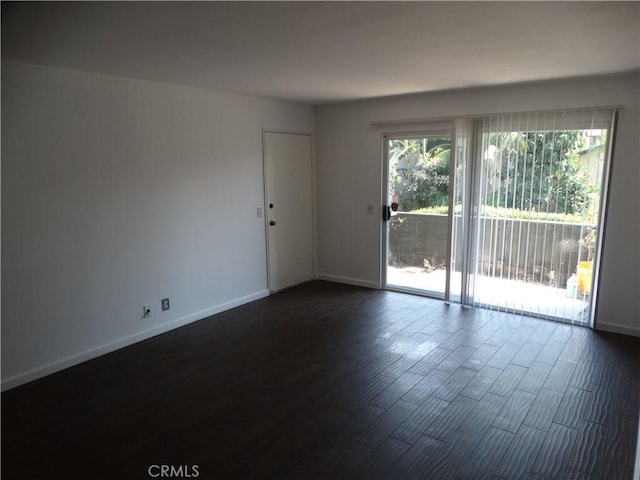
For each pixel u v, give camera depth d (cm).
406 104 490
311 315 460
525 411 280
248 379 326
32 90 308
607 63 325
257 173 496
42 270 324
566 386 310
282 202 534
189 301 438
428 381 319
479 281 470
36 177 315
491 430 261
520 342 384
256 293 513
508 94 426
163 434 260
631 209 383
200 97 426
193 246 435
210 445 250
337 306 488
